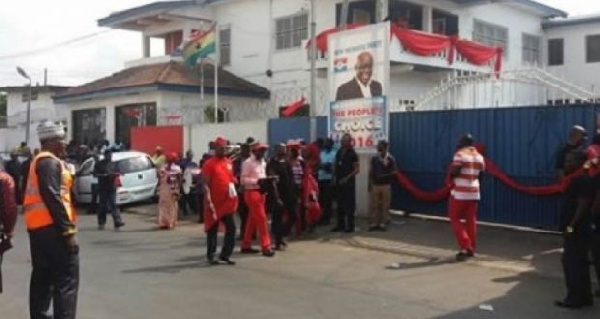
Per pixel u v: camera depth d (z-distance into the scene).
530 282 9.33
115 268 10.48
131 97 27.59
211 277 9.73
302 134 17.44
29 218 6.36
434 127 14.80
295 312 7.65
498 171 13.59
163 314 7.55
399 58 21.81
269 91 27.91
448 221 14.73
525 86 18.19
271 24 27.78
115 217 15.90
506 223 13.57
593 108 12.23
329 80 16.27
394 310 7.77
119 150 23.97
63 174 6.34
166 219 15.76
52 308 6.71
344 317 7.44
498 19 30.20
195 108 25.53
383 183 13.86
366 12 25.88
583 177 7.77
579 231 7.84
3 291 8.80
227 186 10.74
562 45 32.84
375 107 15.09
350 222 13.88
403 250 11.87
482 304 8.07
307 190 13.73
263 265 10.70
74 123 31.28
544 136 12.91
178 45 31.31
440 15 27.70
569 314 7.62
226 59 29.80
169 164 15.92
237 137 19.47
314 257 11.41
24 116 41.28
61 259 6.28
